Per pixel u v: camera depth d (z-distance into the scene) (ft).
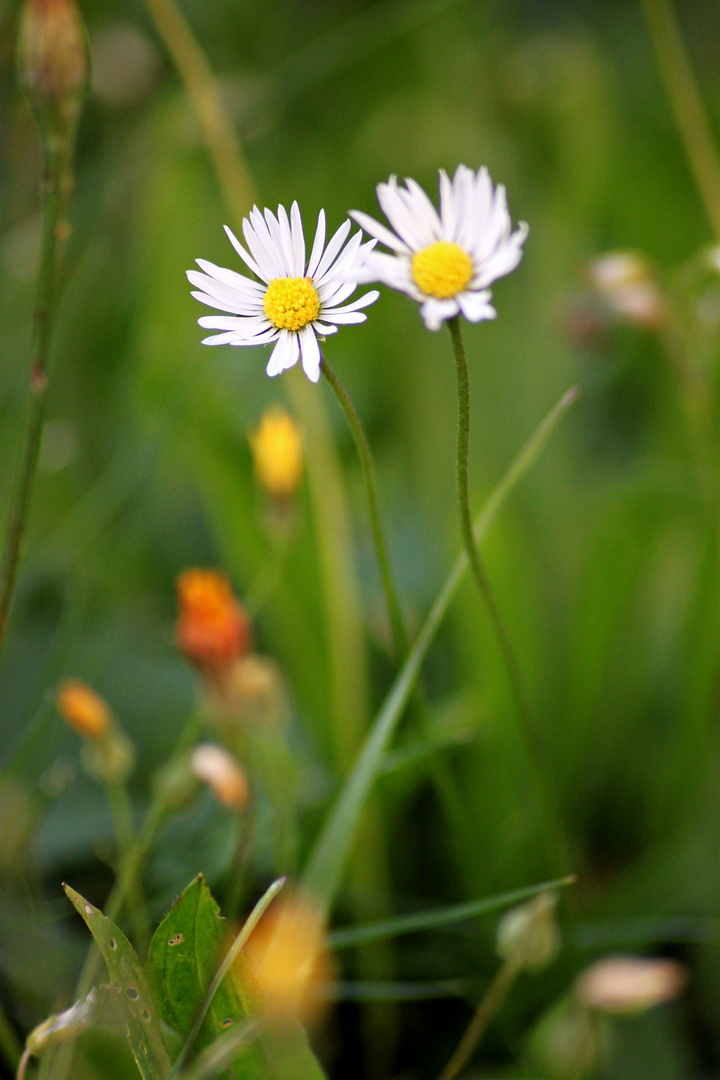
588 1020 1.68
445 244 1.36
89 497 2.33
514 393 2.54
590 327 2.14
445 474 2.45
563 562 2.30
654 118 3.51
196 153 2.71
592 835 2.16
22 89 1.40
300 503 2.24
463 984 1.66
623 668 2.23
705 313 2.24
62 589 2.23
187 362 2.35
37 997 1.61
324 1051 1.74
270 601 2.14
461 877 1.90
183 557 2.50
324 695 2.09
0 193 2.51
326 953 1.65
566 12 4.20
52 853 1.74
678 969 1.67
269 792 1.67
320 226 1.39
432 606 2.25
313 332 1.38
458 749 2.03
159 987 1.45
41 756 1.82
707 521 2.01
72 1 1.40
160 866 1.72
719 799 1.98
